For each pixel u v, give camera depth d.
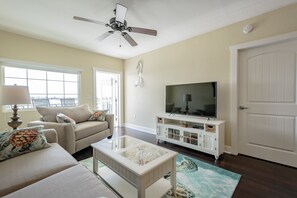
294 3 2.02
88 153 2.70
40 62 3.26
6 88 1.90
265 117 2.36
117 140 2.09
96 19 2.50
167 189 1.56
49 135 1.95
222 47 2.72
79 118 3.21
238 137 2.62
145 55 4.22
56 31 2.94
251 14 2.32
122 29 2.32
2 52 2.81
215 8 2.21
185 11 2.29
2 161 1.40
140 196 1.25
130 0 2.01
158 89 3.89
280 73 2.22
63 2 2.06
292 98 2.14
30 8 2.19
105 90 5.23
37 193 0.92
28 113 3.15
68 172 1.16
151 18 2.48
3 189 1.04
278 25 2.14
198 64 3.07
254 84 2.44
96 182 1.05
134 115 4.60
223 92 2.72
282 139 2.23
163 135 3.22
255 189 1.66
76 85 3.97
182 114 3.10
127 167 1.33
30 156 1.50
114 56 4.62
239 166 2.18
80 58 3.94
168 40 3.39
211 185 1.73
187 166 2.19
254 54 2.43
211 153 2.49
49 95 3.53
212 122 2.50
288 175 1.94
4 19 2.49
